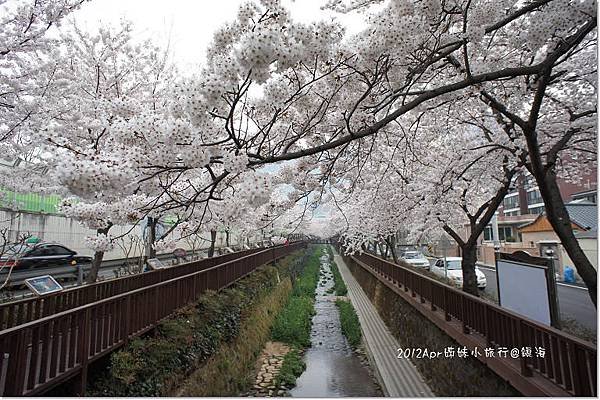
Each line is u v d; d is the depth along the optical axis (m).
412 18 2.97
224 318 6.84
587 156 6.30
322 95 3.96
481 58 4.83
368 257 16.33
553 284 4.07
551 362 3.06
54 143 2.46
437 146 7.62
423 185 6.90
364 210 11.35
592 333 5.81
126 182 2.28
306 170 5.05
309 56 2.59
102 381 3.76
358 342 9.21
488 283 15.71
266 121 4.40
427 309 6.32
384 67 3.43
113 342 4.03
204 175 4.82
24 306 4.09
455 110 6.04
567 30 3.46
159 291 5.20
